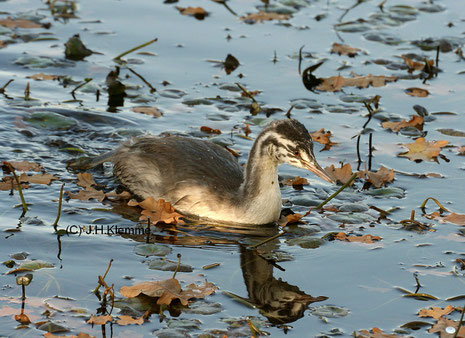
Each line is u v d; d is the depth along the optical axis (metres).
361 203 14.12
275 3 23.89
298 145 13.01
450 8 23.92
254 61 20.17
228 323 10.15
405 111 18.00
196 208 13.70
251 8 23.42
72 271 11.29
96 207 13.57
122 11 22.66
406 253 12.29
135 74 19.14
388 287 11.28
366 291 11.16
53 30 21.12
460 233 12.96
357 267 11.86
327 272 11.69
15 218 12.85
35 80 18.47
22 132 16.11
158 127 16.69
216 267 11.70
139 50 20.38
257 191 13.33
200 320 10.20
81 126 16.58
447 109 18.12
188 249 12.30
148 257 11.89
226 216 13.54
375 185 14.77
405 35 22.08
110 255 11.88
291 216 13.36
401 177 15.12
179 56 20.22
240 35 21.53
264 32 21.81
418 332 10.12
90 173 15.05
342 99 18.56
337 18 23.00
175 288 10.71
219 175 13.95
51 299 10.51
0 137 15.80
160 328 9.94
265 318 10.34
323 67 20.03
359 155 15.93
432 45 21.44
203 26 21.95
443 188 14.66
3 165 14.74
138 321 10.03
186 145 14.43
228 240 12.73
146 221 13.18
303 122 17.28
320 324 10.24
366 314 10.55
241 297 10.84
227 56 19.88
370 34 21.95
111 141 16.11
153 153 14.44
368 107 17.58
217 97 18.27
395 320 10.40
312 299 10.89
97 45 20.45
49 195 13.80
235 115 17.47
